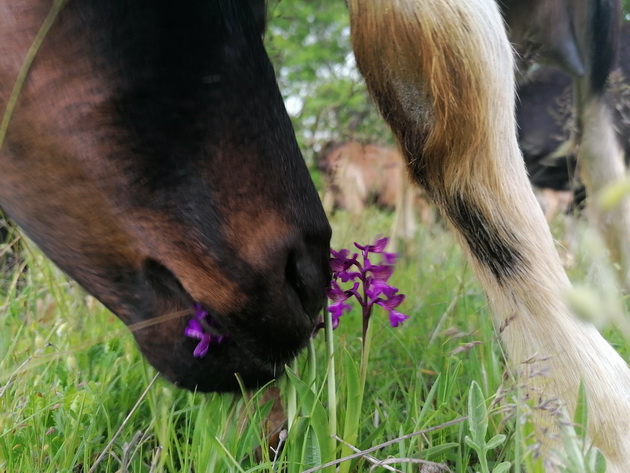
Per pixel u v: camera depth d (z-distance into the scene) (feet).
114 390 0.99
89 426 0.84
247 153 0.67
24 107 0.66
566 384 0.72
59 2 0.64
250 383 0.74
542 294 0.74
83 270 0.72
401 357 1.09
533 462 0.61
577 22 1.30
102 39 0.65
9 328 1.18
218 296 0.67
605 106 1.37
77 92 0.65
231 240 0.66
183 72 0.66
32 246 1.29
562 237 1.61
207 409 0.80
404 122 0.75
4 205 0.73
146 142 0.66
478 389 0.66
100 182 0.67
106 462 0.82
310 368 0.76
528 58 1.34
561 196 2.14
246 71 0.69
